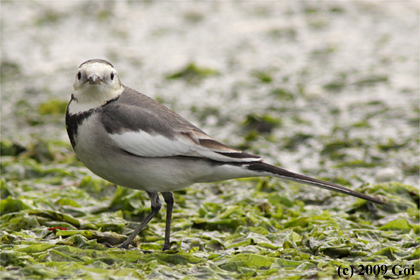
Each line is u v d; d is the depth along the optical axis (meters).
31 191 10.57
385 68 20.16
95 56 22.19
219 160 8.11
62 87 19.58
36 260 7.15
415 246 8.41
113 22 26.09
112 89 8.23
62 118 17.33
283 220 9.70
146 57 22.08
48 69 20.97
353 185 12.23
